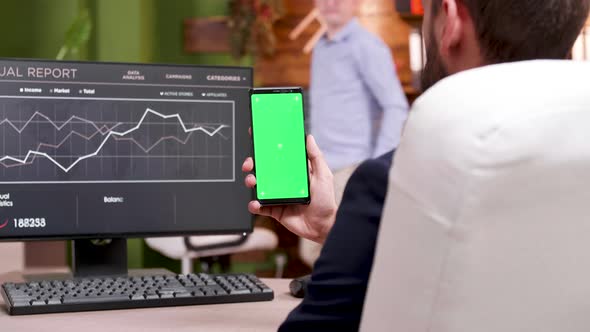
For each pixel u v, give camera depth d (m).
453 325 0.70
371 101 5.20
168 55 5.70
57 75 1.58
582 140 0.69
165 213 1.63
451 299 0.69
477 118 0.68
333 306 0.83
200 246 4.35
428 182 0.69
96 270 1.61
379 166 0.83
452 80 0.73
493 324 0.70
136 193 1.61
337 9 5.23
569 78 0.72
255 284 1.51
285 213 1.43
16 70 1.56
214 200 1.65
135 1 5.23
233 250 4.44
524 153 0.67
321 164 1.41
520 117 0.68
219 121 1.66
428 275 0.69
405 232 0.71
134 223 1.61
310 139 1.40
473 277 0.69
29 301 1.33
